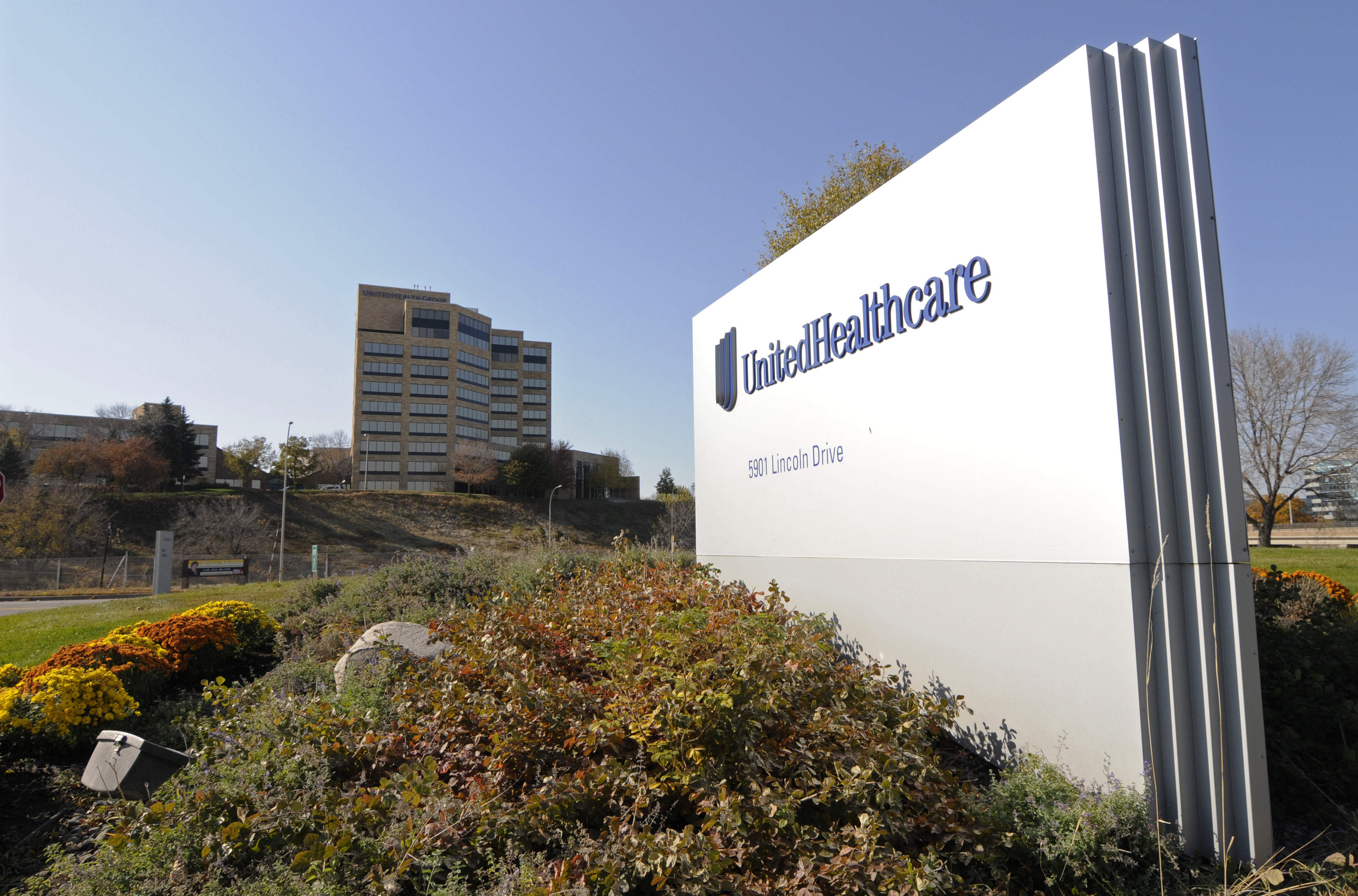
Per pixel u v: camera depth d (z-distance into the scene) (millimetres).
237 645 8805
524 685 3826
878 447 5805
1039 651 4215
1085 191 3945
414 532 62188
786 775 3561
